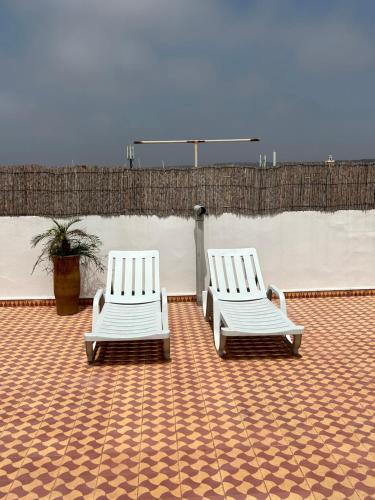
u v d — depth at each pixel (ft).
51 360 16.84
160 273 24.68
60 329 20.35
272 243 24.70
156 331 16.44
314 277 25.11
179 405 13.39
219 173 24.13
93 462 10.74
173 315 22.44
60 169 23.68
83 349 17.92
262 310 19.19
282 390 14.26
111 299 20.58
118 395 14.07
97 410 13.16
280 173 24.35
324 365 16.11
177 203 24.20
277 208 24.48
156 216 24.23
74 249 22.50
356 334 19.17
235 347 18.06
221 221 24.40
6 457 10.98
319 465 10.52
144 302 20.57
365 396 13.79
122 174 23.91
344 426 12.14
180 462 10.69
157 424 12.36
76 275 22.21
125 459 10.84
